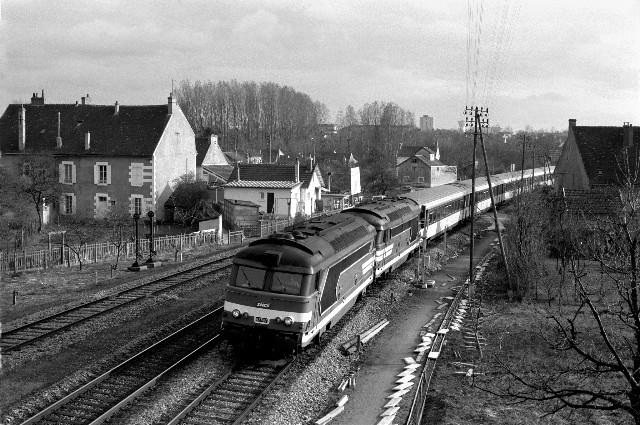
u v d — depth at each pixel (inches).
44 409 554.3
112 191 2105.1
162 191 2123.5
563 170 2336.4
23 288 1061.1
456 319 965.2
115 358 702.5
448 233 1946.4
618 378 721.0
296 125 6053.2
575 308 1040.2
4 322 834.8
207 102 5649.6
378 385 679.1
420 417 585.3
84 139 2140.7
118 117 2191.2
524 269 1130.7
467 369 741.9
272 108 5871.1
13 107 2276.1
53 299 991.0
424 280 1238.3
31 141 2174.0
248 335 690.8
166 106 2194.9
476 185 2322.8
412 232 1416.1
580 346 811.4
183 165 2251.5
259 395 605.6
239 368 686.5
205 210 1982.0
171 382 633.6
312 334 714.2
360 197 2802.7
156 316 895.1
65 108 2255.2
